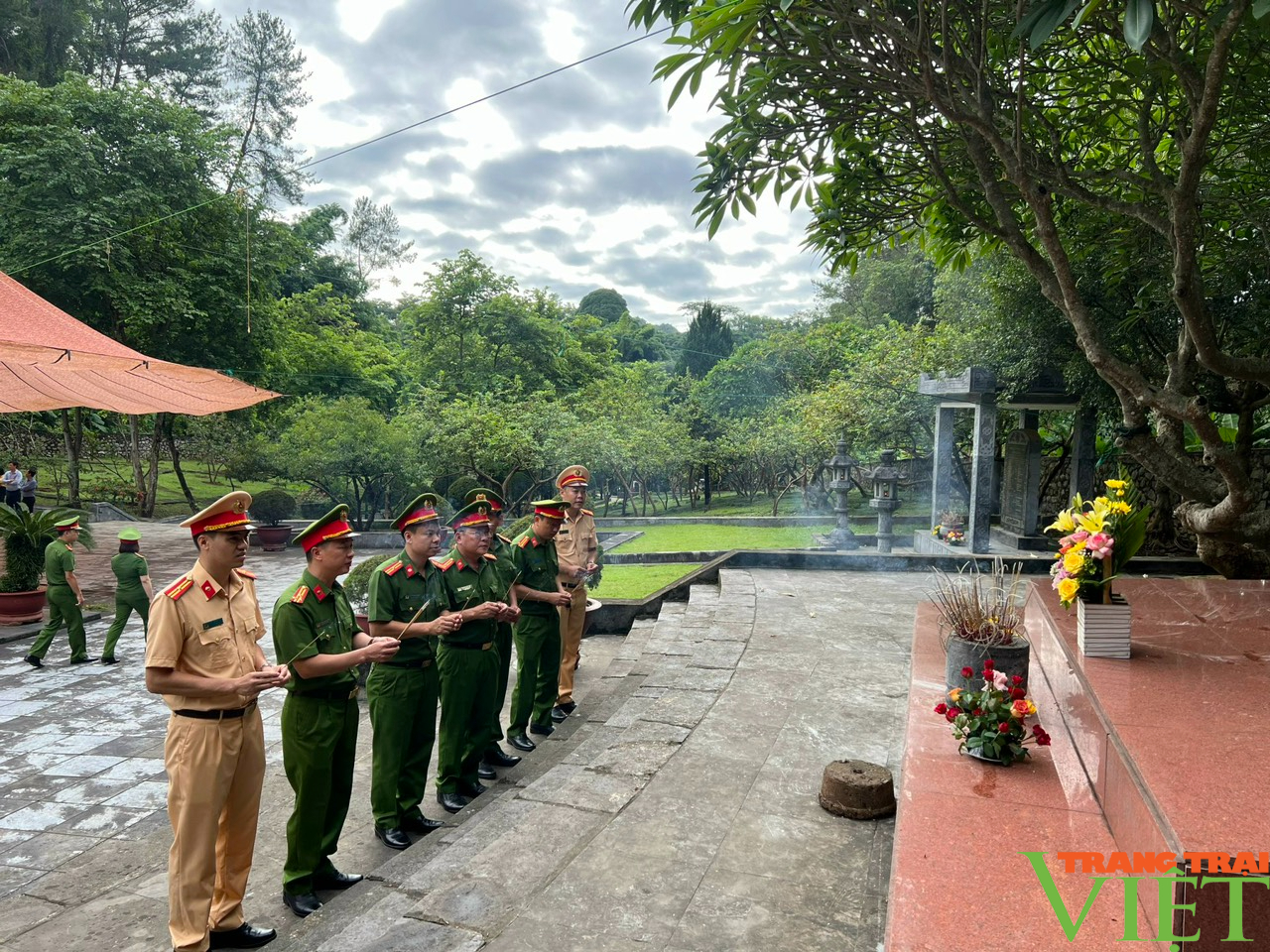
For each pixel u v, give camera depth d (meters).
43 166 17.22
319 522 3.94
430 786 5.48
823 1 4.34
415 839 4.57
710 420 26.23
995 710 3.60
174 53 34.28
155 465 23.67
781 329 40.00
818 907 3.05
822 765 4.45
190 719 3.41
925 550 14.16
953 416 14.66
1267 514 5.20
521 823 3.83
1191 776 2.49
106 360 10.71
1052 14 3.16
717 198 5.54
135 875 4.34
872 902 3.09
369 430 19.64
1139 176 4.55
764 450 22.17
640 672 6.80
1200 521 5.63
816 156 5.48
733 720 5.15
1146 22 2.75
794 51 4.78
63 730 6.65
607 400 25.67
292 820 3.85
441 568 5.00
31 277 17.42
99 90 18.92
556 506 5.92
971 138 4.98
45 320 11.02
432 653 4.65
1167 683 3.49
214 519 3.56
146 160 18.77
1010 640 4.52
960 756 3.68
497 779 5.30
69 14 29.53
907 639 7.17
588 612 9.30
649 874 3.29
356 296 42.81
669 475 24.59
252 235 21.47
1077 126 6.05
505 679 5.62
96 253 17.48
